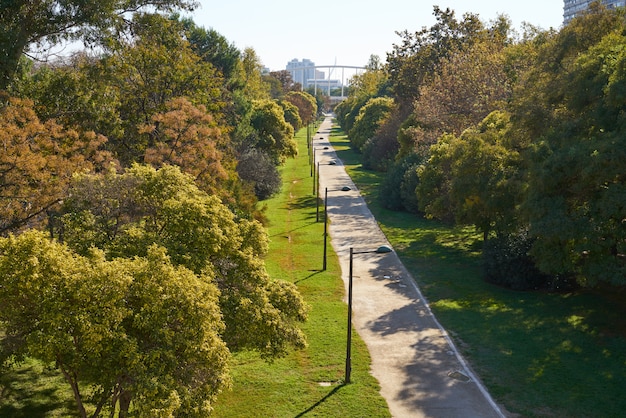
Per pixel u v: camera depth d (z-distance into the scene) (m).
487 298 28.97
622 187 21.86
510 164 31.45
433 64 68.75
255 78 97.06
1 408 17.97
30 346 11.55
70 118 29.48
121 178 17.11
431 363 21.72
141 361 12.15
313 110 149.88
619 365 20.84
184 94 38.19
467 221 33.97
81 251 15.38
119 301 12.46
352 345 23.39
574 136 25.38
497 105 45.84
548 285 30.00
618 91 22.55
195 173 29.41
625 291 28.48
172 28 37.91
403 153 61.78
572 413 17.81
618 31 28.83
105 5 29.52
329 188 65.06
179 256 15.35
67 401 18.70
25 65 32.97
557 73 30.12
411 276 33.16
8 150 20.97
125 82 36.03
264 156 61.00
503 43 64.69
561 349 22.48
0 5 26.64
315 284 31.55
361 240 41.97
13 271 11.91
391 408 18.44
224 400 18.98
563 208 23.61
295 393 19.44
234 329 15.82
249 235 18.48
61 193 20.97
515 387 19.62
